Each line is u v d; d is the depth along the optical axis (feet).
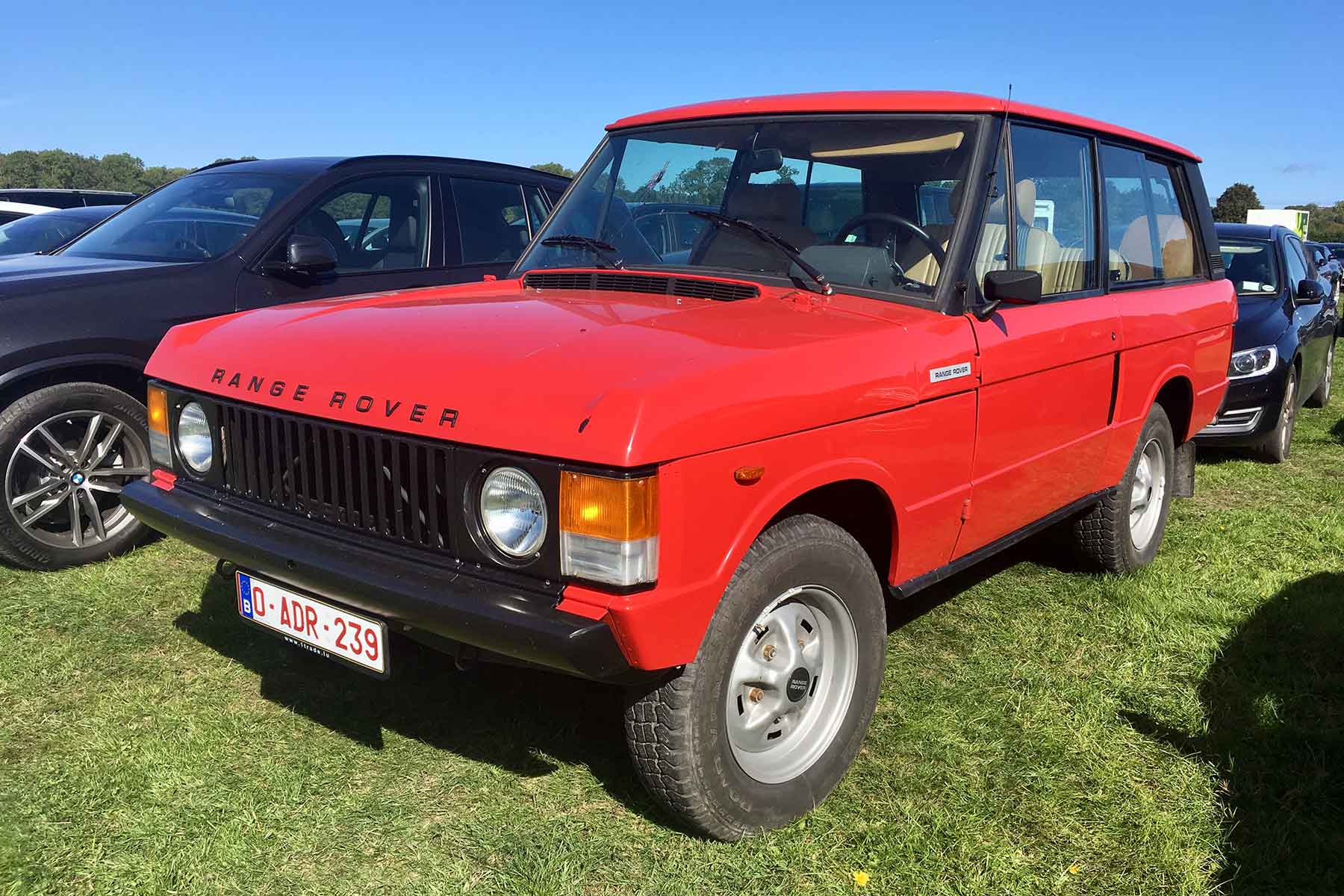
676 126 12.71
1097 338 12.69
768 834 8.89
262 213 17.03
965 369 10.19
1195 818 9.32
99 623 12.94
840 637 9.43
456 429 7.71
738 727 8.68
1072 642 13.25
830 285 10.62
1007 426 11.16
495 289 11.69
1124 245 14.29
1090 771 10.09
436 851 8.59
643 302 10.25
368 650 8.45
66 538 14.93
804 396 8.33
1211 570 16.14
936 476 10.14
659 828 8.98
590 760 10.09
